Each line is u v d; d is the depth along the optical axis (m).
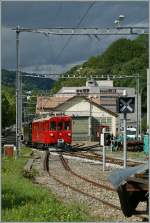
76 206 15.98
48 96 94.62
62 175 30.23
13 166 33.03
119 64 108.62
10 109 135.88
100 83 116.38
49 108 104.75
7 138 95.00
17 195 16.53
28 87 100.06
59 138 62.94
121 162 39.25
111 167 36.19
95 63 112.25
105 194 21.19
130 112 24.62
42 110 90.94
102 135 33.22
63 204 16.08
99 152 61.66
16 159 42.44
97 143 84.19
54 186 23.72
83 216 13.68
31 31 33.31
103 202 18.12
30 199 16.14
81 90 112.81
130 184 12.92
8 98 140.75
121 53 107.94
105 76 55.34
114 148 64.75
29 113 102.75
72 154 53.91
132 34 33.19
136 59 106.25
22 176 26.86
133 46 106.00
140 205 17.58
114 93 110.31
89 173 31.61
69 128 63.38
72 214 13.52
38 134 68.94
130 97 24.64
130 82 109.44
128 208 13.33
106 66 110.31
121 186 12.98
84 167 36.59
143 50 105.31
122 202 13.13
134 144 65.25
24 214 13.02
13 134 118.88
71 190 22.22
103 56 110.50
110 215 15.30
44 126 64.50
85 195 20.50
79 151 63.84
